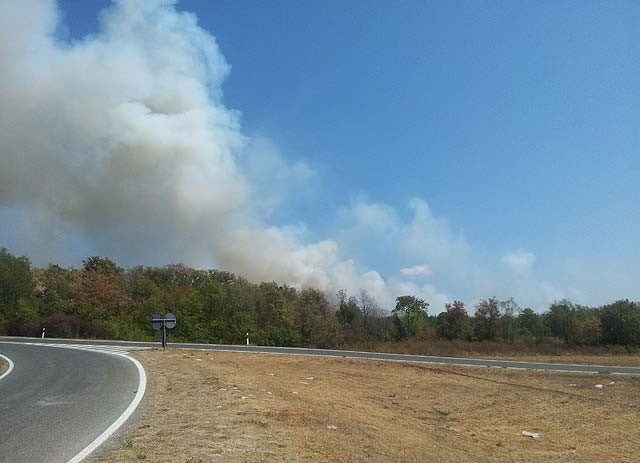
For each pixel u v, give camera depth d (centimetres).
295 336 4919
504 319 5597
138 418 1066
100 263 8012
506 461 1213
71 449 819
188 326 6119
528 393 2148
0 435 919
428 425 1530
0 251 6419
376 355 3300
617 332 4756
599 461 1293
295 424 1084
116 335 5556
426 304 6341
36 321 5431
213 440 873
